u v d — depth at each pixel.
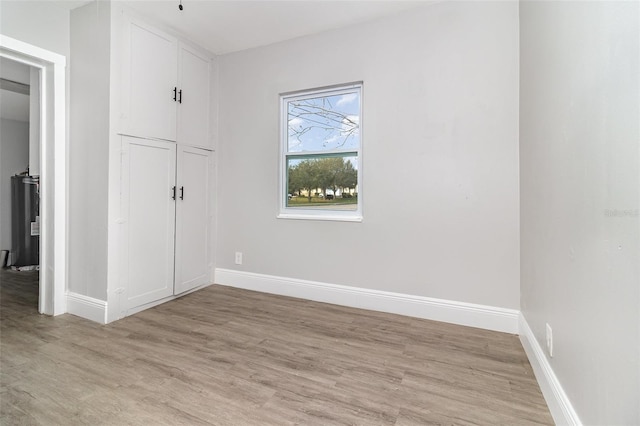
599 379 0.91
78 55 2.53
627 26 0.77
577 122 1.10
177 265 3.01
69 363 1.79
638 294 0.71
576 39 1.11
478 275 2.36
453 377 1.67
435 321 2.47
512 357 1.89
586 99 1.02
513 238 2.25
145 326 2.34
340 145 2.95
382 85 2.66
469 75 2.36
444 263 2.46
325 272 2.94
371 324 2.40
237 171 3.39
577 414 1.08
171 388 1.55
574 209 1.13
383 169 2.67
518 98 2.22
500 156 2.27
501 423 1.32
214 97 3.44
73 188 2.57
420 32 2.51
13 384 1.57
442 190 2.46
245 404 1.43
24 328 2.28
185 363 1.80
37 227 4.44
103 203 2.41
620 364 0.79
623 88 0.79
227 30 2.91
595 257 0.95
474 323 2.36
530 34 1.84
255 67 3.26
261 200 3.26
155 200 2.78
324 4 2.48
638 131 0.72
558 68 1.31
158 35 2.76
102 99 2.41
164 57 2.83
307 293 3.01
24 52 2.29
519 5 2.19
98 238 2.43
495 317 2.29
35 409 1.38
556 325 1.33
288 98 3.17
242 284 3.35
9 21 2.21
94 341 2.08
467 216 2.38
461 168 2.39
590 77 0.99
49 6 2.43
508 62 2.24
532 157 1.79
